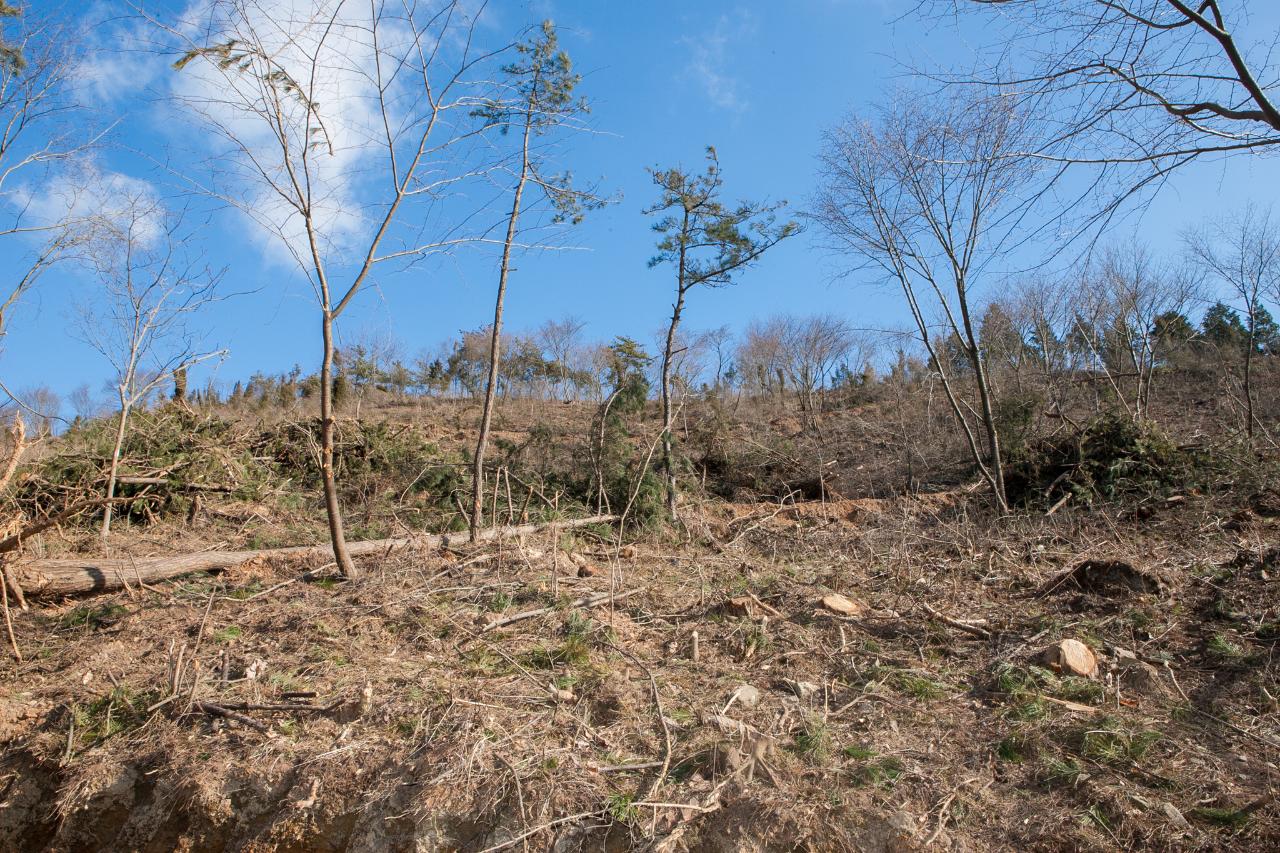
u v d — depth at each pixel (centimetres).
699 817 391
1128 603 623
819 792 397
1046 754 427
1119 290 1769
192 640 608
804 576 769
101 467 1011
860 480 1496
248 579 754
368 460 1270
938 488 1395
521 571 750
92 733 505
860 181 1316
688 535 1027
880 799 394
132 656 589
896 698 505
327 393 728
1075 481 1173
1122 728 446
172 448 1110
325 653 574
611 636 600
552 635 605
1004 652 556
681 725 466
